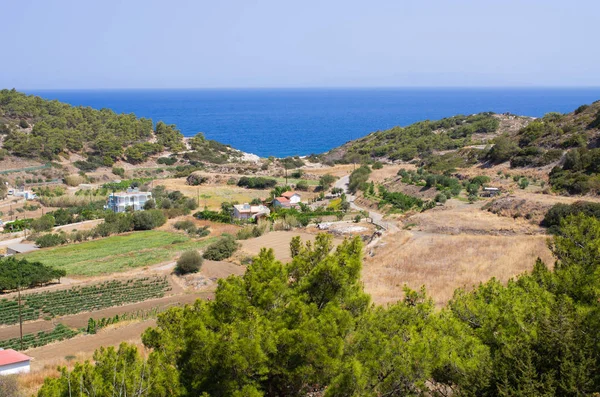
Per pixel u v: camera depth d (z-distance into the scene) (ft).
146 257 267.18
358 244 71.20
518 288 68.59
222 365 57.16
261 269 68.69
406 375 55.21
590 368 51.13
